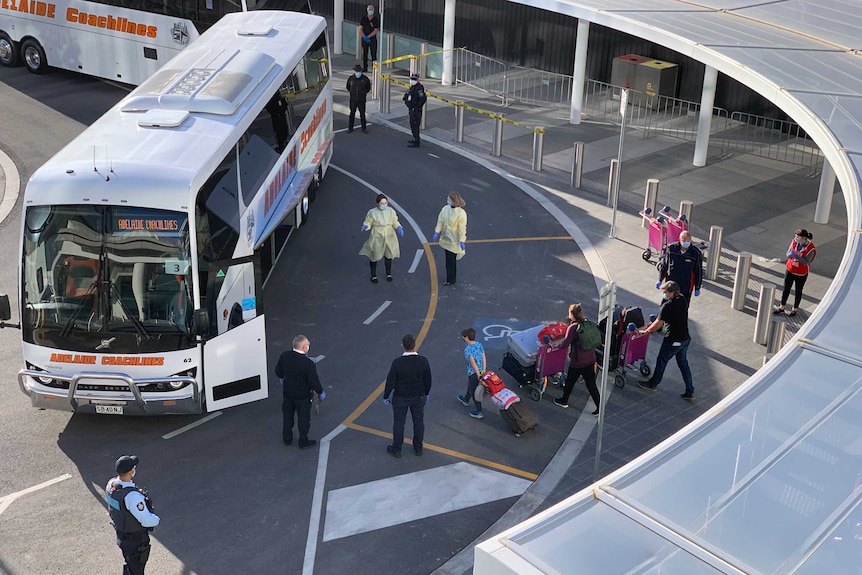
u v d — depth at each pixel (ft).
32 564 37.11
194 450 44.68
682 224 60.95
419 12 114.83
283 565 37.60
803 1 78.79
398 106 97.91
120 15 92.89
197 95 52.21
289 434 44.83
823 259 64.95
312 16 74.79
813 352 32.40
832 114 48.52
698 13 71.61
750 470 26.63
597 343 46.62
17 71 104.06
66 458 43.68
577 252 66.39
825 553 23.59
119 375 43.11
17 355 51.85
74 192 42.47
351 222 70.74
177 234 42.63
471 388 47.62
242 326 45.03
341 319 57.00
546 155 85.20
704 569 23.12
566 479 43.09
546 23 104.17
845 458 27.09
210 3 86.99
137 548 34.09
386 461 44.19
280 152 60.59
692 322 56.85
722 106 93.76
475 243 67.77
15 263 62.23
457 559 37.96
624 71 96.48
